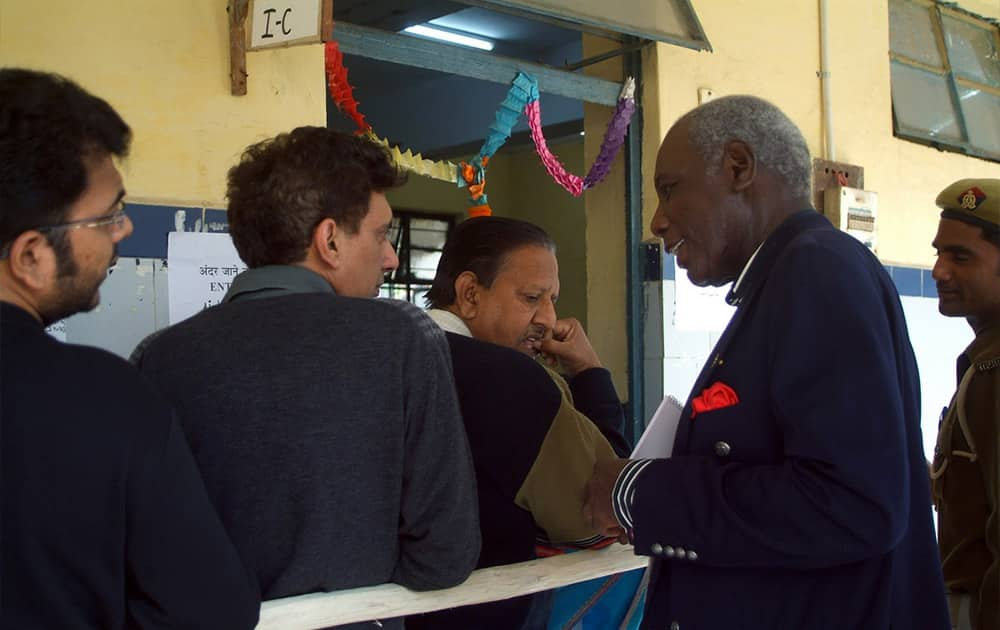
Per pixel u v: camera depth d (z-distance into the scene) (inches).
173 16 74.5
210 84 76.2
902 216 145.3
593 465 51.5
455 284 60.5
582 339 65.7
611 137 105.9
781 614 42.6
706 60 116.6
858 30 138.5
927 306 148.6
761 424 42.3
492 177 265.9
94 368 33.7
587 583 64.3
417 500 43.4
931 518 44.3
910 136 146.6
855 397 38.3
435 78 203.5
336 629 44.4
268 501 40.6
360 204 45.1
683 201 47.3
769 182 46.1
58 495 32.0
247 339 41.2
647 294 112.3
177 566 34.7
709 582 44.3
